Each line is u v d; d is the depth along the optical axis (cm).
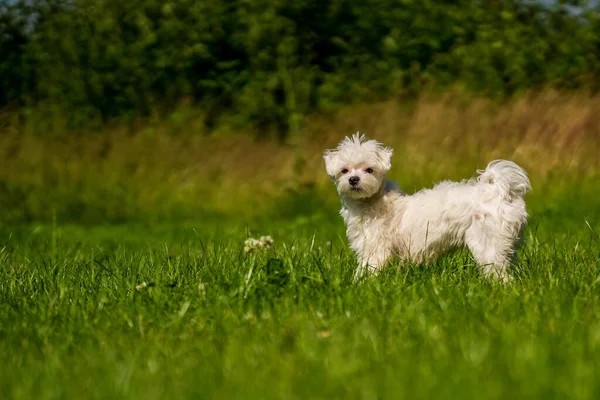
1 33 2034
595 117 1412
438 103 1538
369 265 665
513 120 1448
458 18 1884
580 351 409
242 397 369
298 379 389
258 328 488
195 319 516
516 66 1712
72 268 740
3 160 1628
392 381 377
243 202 1444
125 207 1485
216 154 1597
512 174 619
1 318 541
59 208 1491
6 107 1891
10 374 419
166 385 391
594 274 606
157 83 1914
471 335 441
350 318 494
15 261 893
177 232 1246
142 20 1941
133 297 575
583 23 1827
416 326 474
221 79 1891
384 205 677
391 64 1833
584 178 1309
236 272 621
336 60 1911
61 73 1920
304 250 759
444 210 636
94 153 1642
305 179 1450
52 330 502
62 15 2008
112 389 384
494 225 610
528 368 384
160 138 1653
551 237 875
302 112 1788
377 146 702
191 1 1958
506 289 561
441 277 602
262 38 1862
